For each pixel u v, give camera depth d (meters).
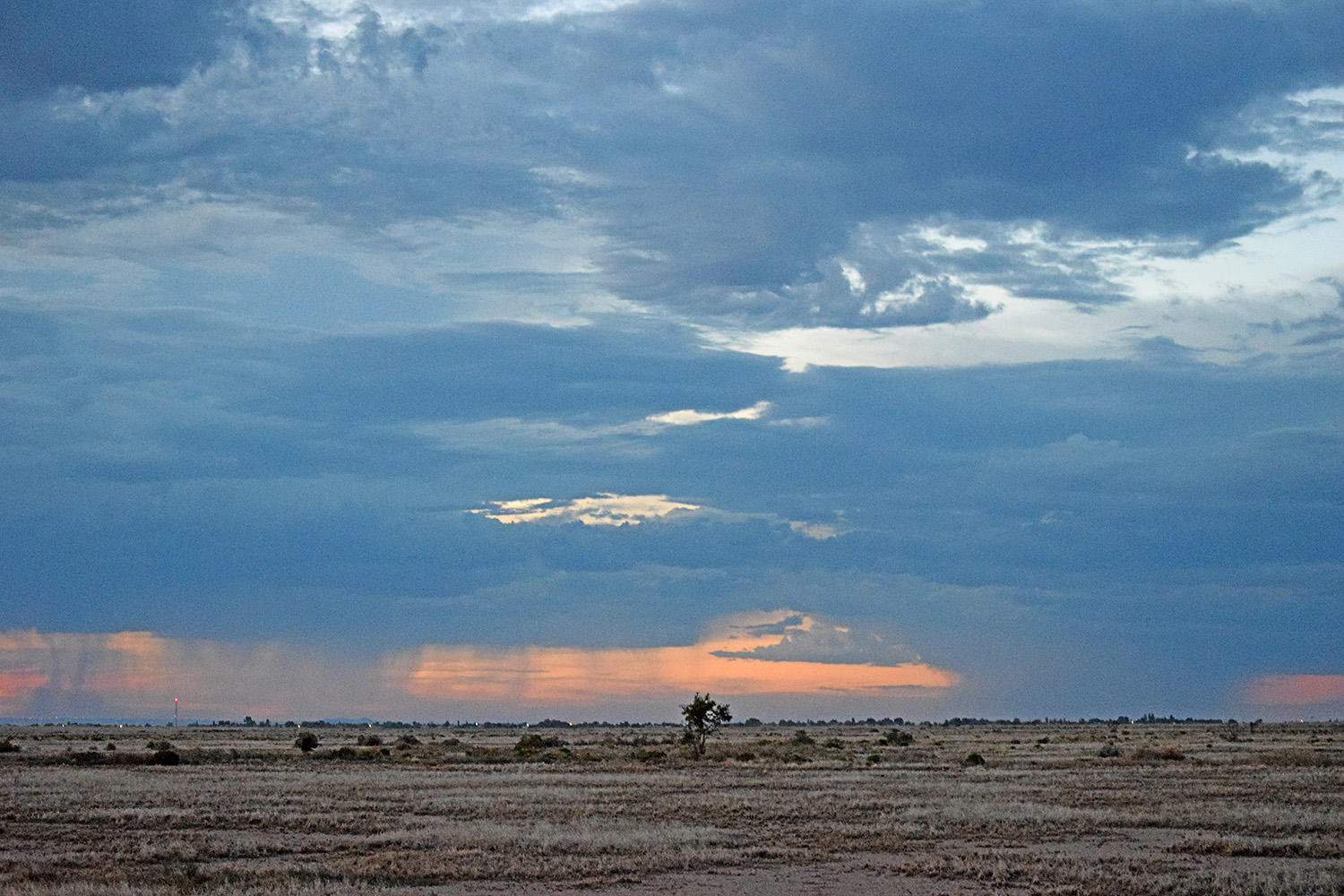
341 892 25.64
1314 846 33.53
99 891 24.83
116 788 53.84
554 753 96.88
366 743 138.75
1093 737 161.12
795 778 65.19
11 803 45.12
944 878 28.69
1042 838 36.38
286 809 44.12
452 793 52.12
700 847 33.59
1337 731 185.38
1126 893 26.33
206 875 27.78
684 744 117.75
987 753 104.31
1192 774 65.94
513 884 27.69
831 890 27.23
